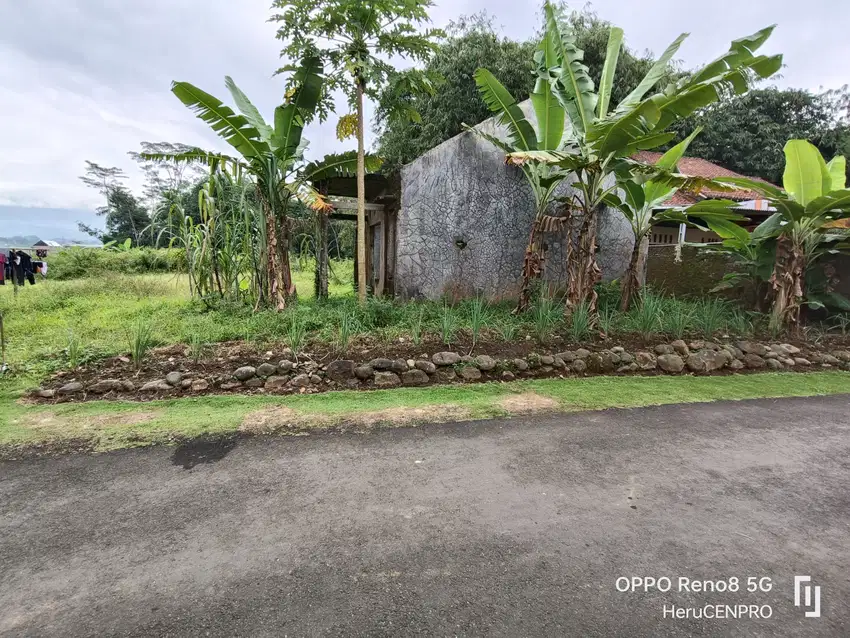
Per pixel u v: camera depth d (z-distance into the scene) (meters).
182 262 8.09
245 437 3.34
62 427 3.42
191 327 5.64
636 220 7.39
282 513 2.42
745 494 2.71
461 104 12.92
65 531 2.25
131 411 3.76
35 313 7.18
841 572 2.06
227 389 4.30
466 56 12.55
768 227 6.91
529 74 12.27
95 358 4.68
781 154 16.36
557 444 3.34
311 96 6.32
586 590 1.90
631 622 1.74
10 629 1.67
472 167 8.28
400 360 4.76
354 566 2.02
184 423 3.53
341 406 3.98
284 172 6.75
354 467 2.93
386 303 6.50
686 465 3.07
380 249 10.09
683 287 9.39
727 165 17.19
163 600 1.82
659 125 5.30
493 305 8.15
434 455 3.12
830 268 7.55
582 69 6.05
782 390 4.86
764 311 7.58
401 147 14.93
